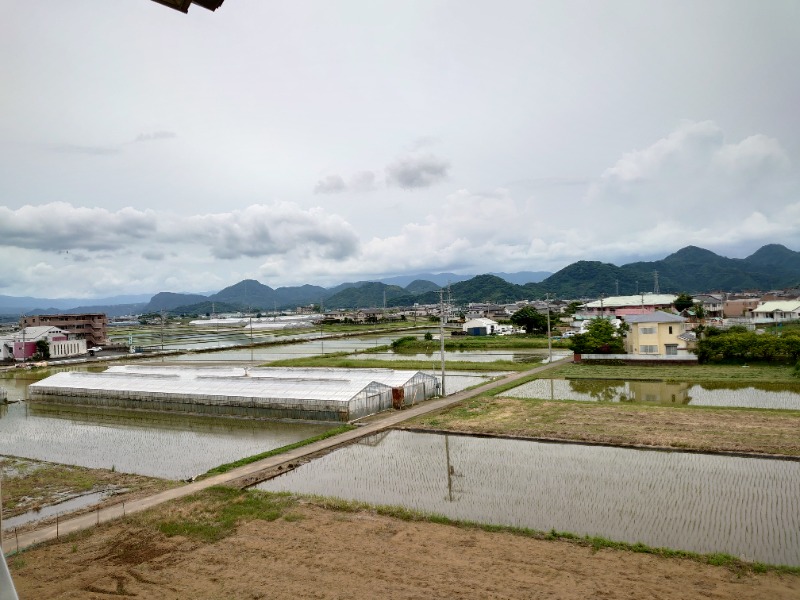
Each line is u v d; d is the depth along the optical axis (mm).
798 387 42594
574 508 19812
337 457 27609
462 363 62906
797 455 24438
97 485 25078
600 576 14883
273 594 14508
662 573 14938
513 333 112562
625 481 22328
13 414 44500
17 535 19203
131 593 14906
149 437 34719
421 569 15609
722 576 14680
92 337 110312
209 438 33906
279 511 20375
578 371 54281
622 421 32062
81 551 17672
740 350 55000
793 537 16984
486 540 17344
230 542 17906
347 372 46844
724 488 21172
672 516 18797
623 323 70188
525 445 28484
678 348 58969
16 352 87625
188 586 15148
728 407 34719
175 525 19438
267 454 28297
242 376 45625
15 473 27453
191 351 96250
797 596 13680
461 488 22422
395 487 22891
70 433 36594
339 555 16656
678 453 25969
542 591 14203
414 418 35906
